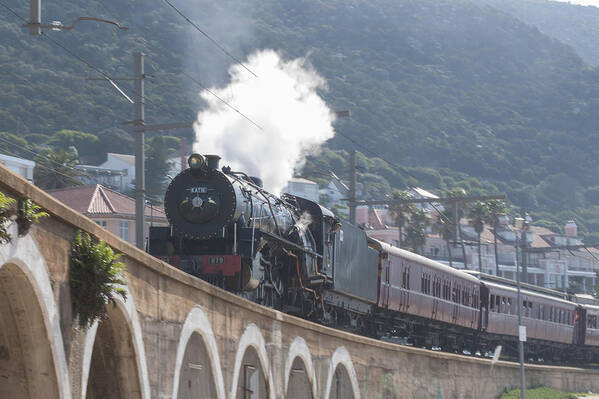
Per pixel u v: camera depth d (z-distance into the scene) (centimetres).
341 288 4372
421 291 5794
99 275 1883
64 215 1798
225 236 3388
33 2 3003
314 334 3719
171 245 3456
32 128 19500
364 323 5072
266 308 3152
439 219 14012
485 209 13888
